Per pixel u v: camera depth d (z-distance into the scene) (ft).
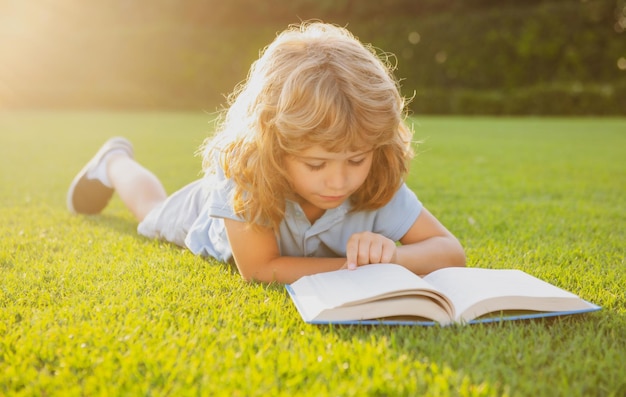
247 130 5.30
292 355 3.84
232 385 3.48
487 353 3.94
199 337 4.20
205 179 6.54
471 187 12.79
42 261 6.41
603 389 3.55
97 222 8.79
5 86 55.47
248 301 5.03
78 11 60.59
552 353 4.01
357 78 4.84
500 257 6.86
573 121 38.34
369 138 4.82
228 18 60.18
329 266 5.59
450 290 4.85
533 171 15.61
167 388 3.47
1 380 3.60
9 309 4.80
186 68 55.98
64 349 3.96
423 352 3.99
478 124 35.58
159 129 31.37
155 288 5.39
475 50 47.42
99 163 9.23
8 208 9.83
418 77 48.91
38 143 22.72
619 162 17.71
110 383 3.54
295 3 56.03
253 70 5.55
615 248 7.43
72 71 57.77
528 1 51.31
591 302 5.17
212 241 6.57
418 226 6.23
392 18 53.83
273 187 5.31
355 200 5.91
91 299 5.06
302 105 4.70
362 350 3.93
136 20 62.28
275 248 5.82
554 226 8.82
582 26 45.19
